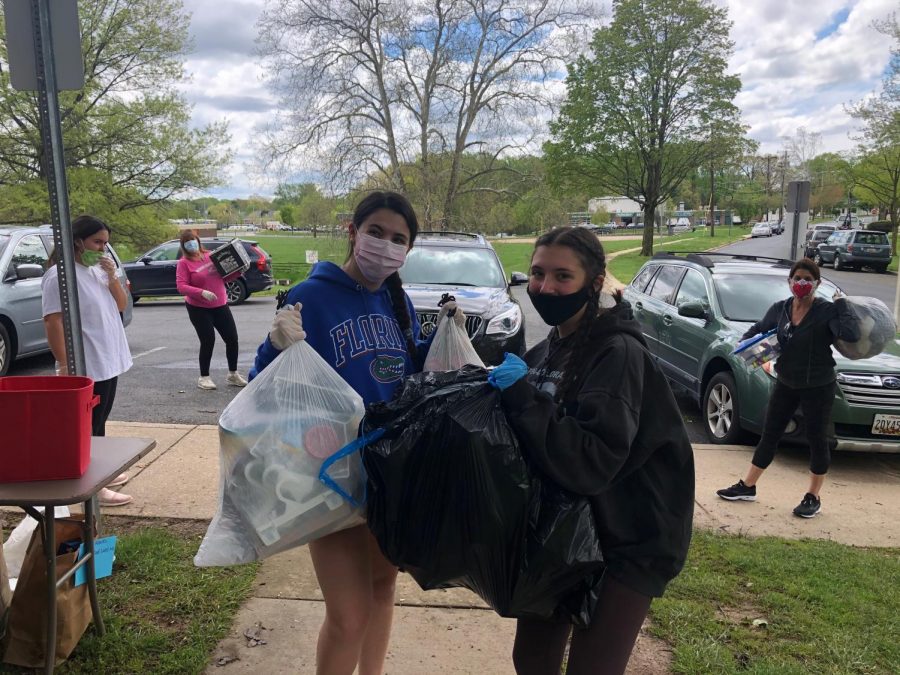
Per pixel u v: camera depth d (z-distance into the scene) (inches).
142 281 633.0
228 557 73.7
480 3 941.8
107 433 209.9
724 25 1285.7
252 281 655.8
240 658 104.2
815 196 2987.2
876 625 121.0
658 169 1375.5
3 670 95.6
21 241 315.6
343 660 81.2
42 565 94.4
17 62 112.7
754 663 108.2
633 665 108.0
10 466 84.3
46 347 322.0
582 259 73.2
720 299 266.1
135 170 993.5
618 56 1296.8
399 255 83.5
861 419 208.2
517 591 66.1
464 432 64.1
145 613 113.7
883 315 166.7
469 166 1048.8
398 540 68.3
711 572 139.5
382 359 85.4
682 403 304.8
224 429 73.2
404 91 967.6
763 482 200.1
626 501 71.4
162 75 971.9
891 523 172.9
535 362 84.3
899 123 1000.9
